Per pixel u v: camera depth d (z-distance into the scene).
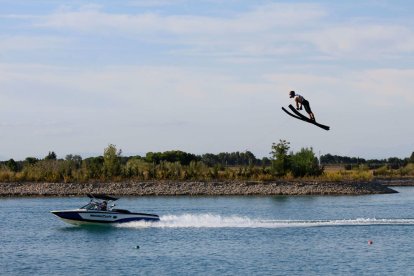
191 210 136.88
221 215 126.81
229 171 198.62
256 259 81.75
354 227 109.38
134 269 76.19
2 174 186.50
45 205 145.62
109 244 93.19
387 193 191.62
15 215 126.62
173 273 73.88
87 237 99.50
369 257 83.06
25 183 181.00
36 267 77.69
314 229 107.06
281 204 152.50
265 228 108.19
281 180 193.25
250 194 180.62
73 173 188.75
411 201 162.12
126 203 153.50
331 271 74.88
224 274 73.31
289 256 83.81
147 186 182.00
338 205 150.62
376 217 125.81
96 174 190.12
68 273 74.19
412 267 76.88
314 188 186.50
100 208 110.06
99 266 78.06
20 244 93.81
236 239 97.19
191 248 89.62
